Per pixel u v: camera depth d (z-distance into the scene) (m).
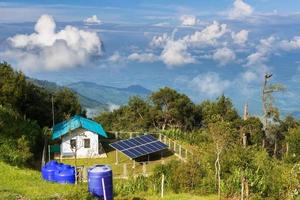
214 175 35.19
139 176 37.91
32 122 54.44
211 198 32.94
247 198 30.97
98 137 51.38
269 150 73.88
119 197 32.34
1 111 47.47
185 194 34.34
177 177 35.47
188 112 87.12
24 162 40.53
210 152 36.62
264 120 72.81
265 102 72.62
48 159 47.66
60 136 50.25
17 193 27.20
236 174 33.94
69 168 35.31
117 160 48.03
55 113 69.62
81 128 50.72
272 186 33.06
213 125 36.41
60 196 26.27
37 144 50.97
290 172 32.12
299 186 30.47
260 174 34.25
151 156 50.97
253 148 40.09
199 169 35.75
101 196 27.30
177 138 62.44
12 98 58.22
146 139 52.41
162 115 85.31
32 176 34.72
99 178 27.17
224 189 33.66
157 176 36.94
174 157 50.62
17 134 45.03
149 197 32.88
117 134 61.75
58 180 34.12
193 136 62.03
